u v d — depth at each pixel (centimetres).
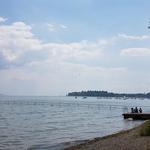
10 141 3819
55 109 13850
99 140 3269
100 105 19188
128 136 3212
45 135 4503
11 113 10531
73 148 2836
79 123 6888
